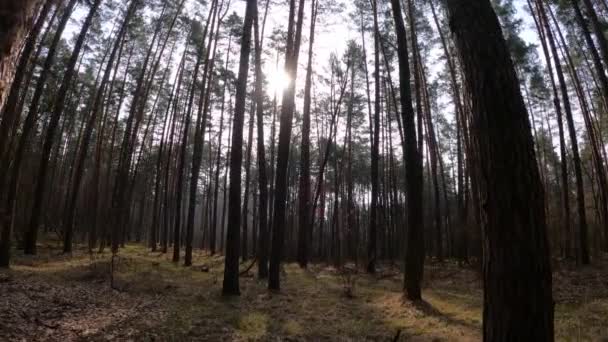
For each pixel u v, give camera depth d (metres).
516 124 3.43
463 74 3.81
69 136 40.62
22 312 8.02
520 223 3.22
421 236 12.52
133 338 7.47
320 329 8.92
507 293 3.16
